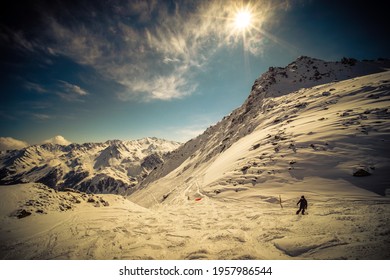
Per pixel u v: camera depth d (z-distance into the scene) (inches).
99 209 867.4
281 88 3737.7
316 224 515.8
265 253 415.5
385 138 969.5
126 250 478.0
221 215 755.4
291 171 1011.9
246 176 1160.2
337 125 1226.6
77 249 491.2
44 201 829.2
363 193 711.1
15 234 584.7
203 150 5570.9
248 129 2765.7
